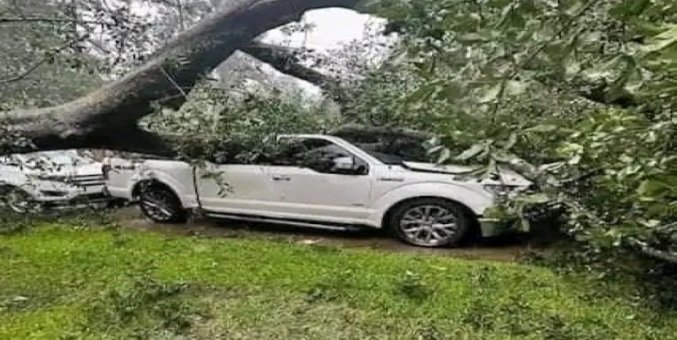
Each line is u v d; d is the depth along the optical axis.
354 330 4.07
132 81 6.42
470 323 4.16
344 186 6.60
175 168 7.45
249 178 7.00
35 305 4.55
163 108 6.71
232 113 6.91
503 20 1.42
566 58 1.43
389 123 6.75
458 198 6.21
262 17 6.56
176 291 4.80
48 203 7.61
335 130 7.05
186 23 7.43
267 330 4.08
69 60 5.20
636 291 4.66
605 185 2.83
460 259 5.84
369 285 4.96
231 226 7.45
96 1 5.34
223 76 7.63
